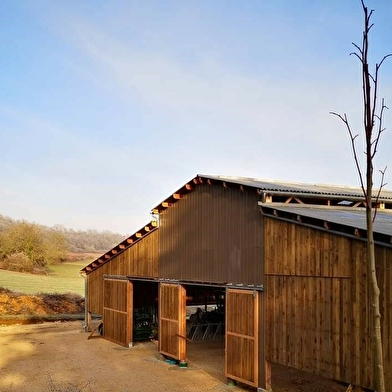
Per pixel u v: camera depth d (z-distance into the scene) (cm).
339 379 948
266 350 1131
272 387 1223
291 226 1083
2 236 4909
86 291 2130
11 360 1534
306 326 1031
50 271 4888
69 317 2642
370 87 457
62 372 1389
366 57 457
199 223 1407
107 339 1917
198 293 2053
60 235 5912
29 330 2166
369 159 462
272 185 1287
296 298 1061
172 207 1549
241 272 1228
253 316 1173
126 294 1805
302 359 1034
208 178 1339
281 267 1104
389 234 838
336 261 972
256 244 1184
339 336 955
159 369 1434
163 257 1584
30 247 4878
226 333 1265
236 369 1222
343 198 1283
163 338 1559
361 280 919
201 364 1504
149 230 1666
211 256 1345
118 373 1383
